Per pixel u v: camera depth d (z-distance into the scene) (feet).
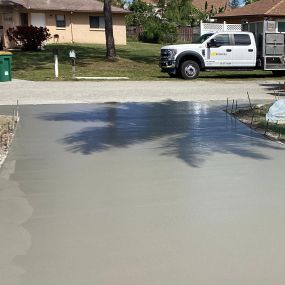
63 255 13.62
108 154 25.29
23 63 84.99
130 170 22.17
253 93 53.31
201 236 14.85
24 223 15.94
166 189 19.38
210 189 19.35
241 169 22.25
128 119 36.11
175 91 54.24
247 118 36.40
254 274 12.51
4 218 16.35
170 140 28.73
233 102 45.60
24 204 17.74
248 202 17.84
